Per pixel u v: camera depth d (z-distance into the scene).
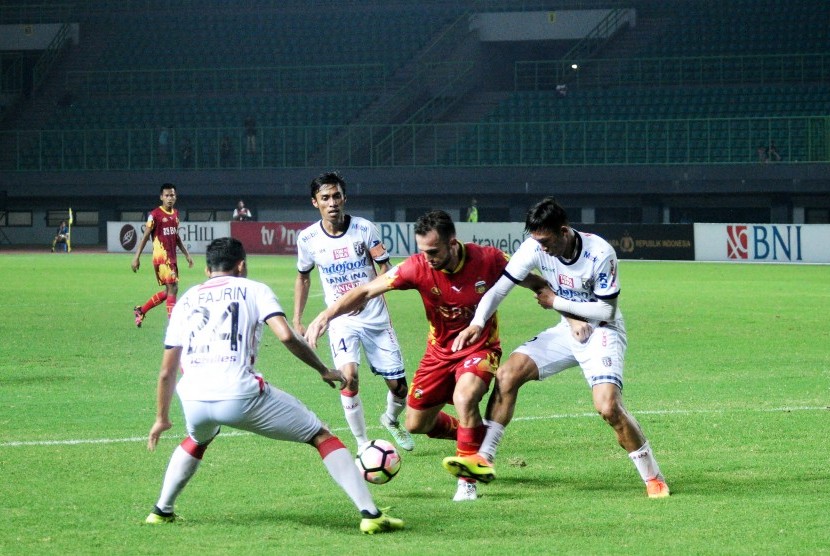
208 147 66.81
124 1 76.06
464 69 68.25
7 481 10.29
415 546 8.11
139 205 68.12
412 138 62.78
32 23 74.88
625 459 11.36
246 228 61.09
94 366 18.52
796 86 62.50
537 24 69.62
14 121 70.44
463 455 9.81
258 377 8.42
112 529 8.61
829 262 49.97
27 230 70.25
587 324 9.94
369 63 70.81
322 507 9.39
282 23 74.44
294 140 65.88
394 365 12.02
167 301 25.03
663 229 53.25
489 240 54.78
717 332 23.44
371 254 12.45
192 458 8.66
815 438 12.29
